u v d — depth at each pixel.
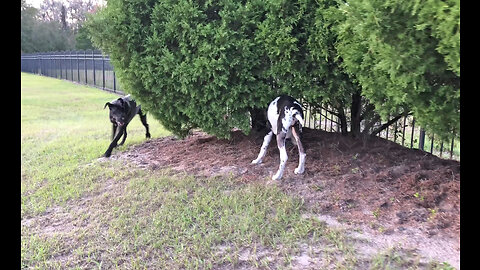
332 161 5.98
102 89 22.80
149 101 6.86
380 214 4.52
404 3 3.72
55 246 4.30
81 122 11.79
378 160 5.82
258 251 4.02
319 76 5.86
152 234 4.42
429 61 3.89
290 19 5.76
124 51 6.66
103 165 6.91
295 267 3.71
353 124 6.57
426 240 3.98
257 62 6.07
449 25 3.42
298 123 5.58
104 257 4.05
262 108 6.57
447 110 4.23
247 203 4.98
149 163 6.89
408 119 7.15
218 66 5.95
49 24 58.97
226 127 6.55
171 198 5.25
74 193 5.73
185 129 7.58
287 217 4.58
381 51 4.07
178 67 6.18
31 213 5.18
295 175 5.67
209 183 5.66
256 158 6.47
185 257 3.94
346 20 4.62
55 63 34.47
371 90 4.87
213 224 4.54
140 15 6.62
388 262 3.68
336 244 4.02
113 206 5.18
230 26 6.11
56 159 7.47
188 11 6.14
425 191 4.74
